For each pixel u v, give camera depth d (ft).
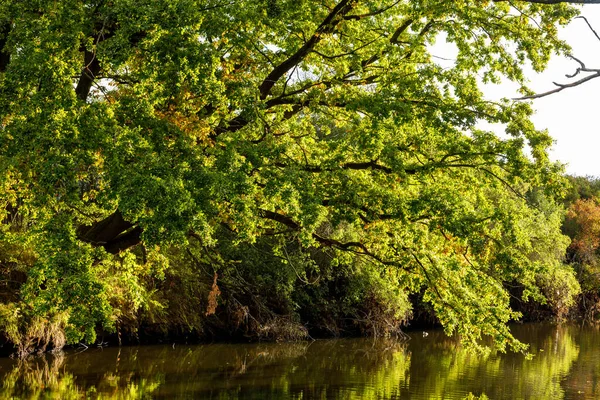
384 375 68.64
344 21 47.65
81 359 71.36
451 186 50.85
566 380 67.51
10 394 52.21
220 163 39.32
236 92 42.70
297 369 71.46
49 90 35.17
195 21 38.83
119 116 38.70
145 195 33.63
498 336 48.49
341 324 112.16
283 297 101.24
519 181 48.96
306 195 41.04
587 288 170.09
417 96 46.44
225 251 90.33
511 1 48.57
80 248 36.50
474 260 52.70
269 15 44.16
